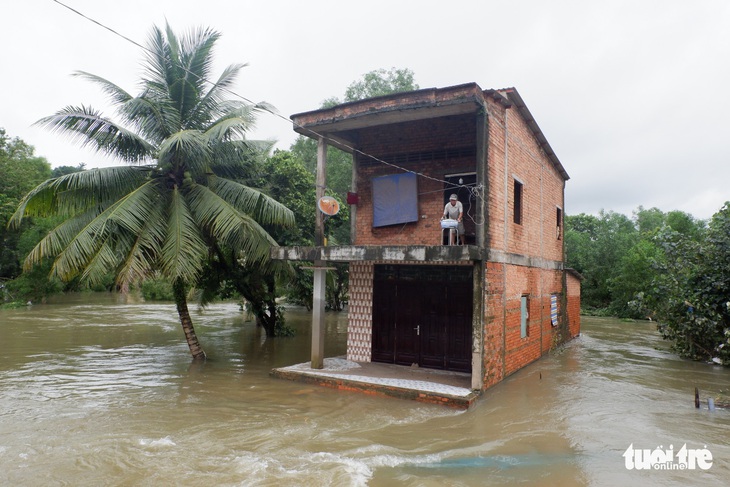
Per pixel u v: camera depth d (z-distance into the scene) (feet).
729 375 40.55
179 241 38.11
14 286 102.12
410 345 40.09
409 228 41.01
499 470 20.45
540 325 47.85
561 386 35.55
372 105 34.94
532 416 28.17
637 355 50.80
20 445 22.89
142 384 35.27
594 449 23.00
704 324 45.57
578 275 65.87
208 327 71.72
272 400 31.12
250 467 20.34
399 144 42.34
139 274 36.29
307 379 35.70
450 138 40.52
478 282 32.35
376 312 41.73
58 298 126.72
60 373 38.88
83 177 38.55
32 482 18.85
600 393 33.68
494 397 32.07
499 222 35.99
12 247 112.98
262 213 44.06
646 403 31.32
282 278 50.96
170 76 42.86
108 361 44.19
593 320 92.27
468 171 39.52
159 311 94.84
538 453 22.47
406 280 40.68
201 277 53.11
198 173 44.19
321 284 38.01
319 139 39.19
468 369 37.58
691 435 25.02
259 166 53.72
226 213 39.34
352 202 42.65
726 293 45.80
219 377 37.68
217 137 39.88
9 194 105.40
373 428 25.76
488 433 25.21
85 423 26.22
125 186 41.57
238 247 43.27
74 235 39.17
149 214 39.32
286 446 22.93
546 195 51.37
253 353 49.44
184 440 23.65
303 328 72.74
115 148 41.01
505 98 36.58
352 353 42.47
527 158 44.06
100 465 20.54
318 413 28.35
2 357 45.75
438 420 27.30
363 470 20.20
